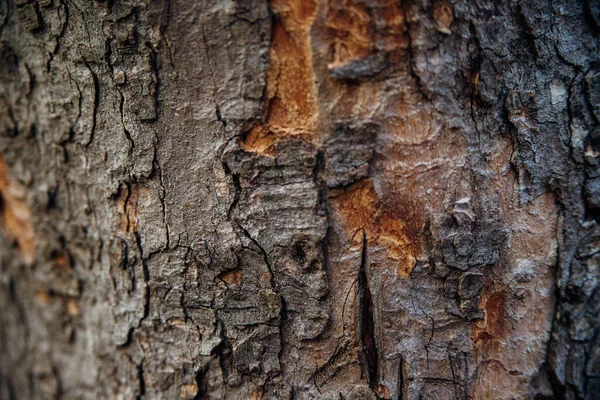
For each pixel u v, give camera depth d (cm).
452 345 57
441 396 58
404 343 57
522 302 58
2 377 70
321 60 55
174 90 57
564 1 56
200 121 57
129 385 61
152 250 58
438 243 56
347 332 57
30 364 68
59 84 59
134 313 60
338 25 55
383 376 57
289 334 58
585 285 58
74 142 59
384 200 56
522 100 56
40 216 62
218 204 57
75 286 63
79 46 57
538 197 57
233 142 56
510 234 57
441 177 56
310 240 56
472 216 56
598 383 59
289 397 58
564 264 58
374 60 55
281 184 56
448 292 57
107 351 62
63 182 61
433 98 56
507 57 56
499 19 56
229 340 58
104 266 60
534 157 57
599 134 57
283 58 56
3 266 67
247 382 59
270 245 57
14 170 62
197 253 58
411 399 58
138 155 58
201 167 57
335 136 56
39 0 57
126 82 57
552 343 58
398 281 57
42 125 60
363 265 57
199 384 59
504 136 57
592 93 57
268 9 55
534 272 58
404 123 56
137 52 56
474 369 58
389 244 57
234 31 55
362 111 56
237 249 57
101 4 56
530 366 58
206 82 56
